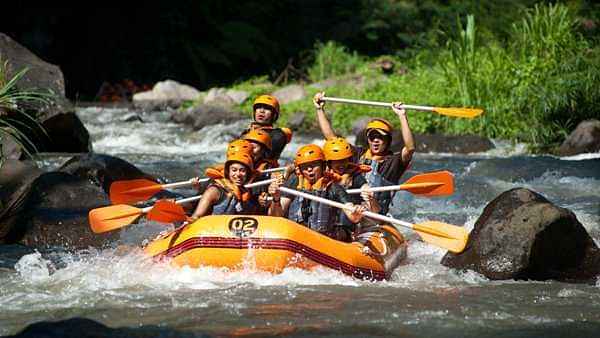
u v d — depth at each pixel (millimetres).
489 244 16047
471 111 18859
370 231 17062
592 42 38594
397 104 19281
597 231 19672
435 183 16844
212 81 60062
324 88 46125
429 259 17719
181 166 28094
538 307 13547
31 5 55625
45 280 14953
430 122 36844
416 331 12102
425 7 61156
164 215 15883
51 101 29516
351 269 15289
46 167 26297
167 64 58812
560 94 34438
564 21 38562
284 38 65438
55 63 56562
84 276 15188
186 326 12211
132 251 16781
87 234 18656
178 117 42562
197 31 61344
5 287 14445
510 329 12266
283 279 14836
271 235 14945
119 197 17266
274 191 16031
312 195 16109
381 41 62719
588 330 12258
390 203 18734
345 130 38594
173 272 15094
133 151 33625
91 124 40938
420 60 46969
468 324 12484
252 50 61469
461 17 56031
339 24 64250
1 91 23266
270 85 51531
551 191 24922
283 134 19453
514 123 36219
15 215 19062
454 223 21469
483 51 40469
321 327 12219
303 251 14992
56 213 19203
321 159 16609
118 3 58812
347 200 16578
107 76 57781
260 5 65625
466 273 16062
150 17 59000
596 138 32188
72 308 13133
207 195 16375
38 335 11711
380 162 18609
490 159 29422
